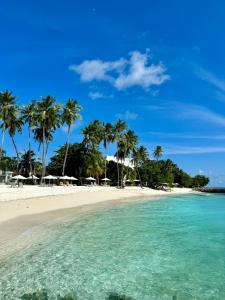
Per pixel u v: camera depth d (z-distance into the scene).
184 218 31.16
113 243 17.56
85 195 56.38
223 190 141.88
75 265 13.27
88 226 23.20
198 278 12.02
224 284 11.43
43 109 69.75
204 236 20.59
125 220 27.52
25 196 41.75
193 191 131.88
